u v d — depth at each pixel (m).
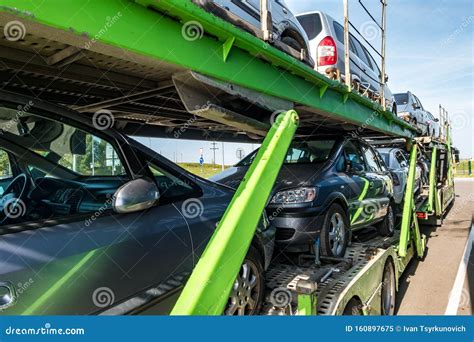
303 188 3.99
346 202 4.43
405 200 5.88
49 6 1.31
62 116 1.97
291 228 3.85
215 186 2.91
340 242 4.27
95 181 2.16
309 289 2.57
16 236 1.64
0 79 2.11
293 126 2.26
